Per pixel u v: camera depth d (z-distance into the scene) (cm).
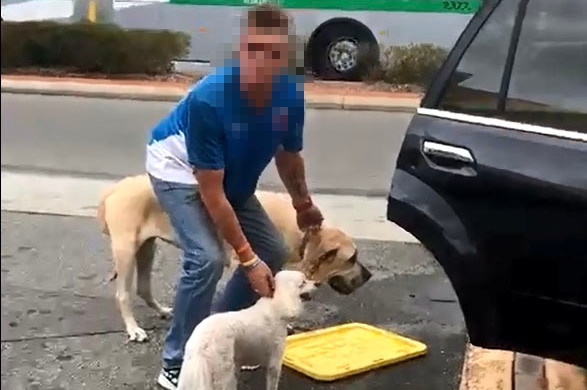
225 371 384
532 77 375
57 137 1067
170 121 433
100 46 1333
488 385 452
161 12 1303
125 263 512
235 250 403
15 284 620
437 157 385
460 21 1295
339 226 766
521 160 365
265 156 413
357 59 1304
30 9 1393
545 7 380
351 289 479
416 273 651
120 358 502
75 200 856
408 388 460
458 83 392
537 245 360
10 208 823
